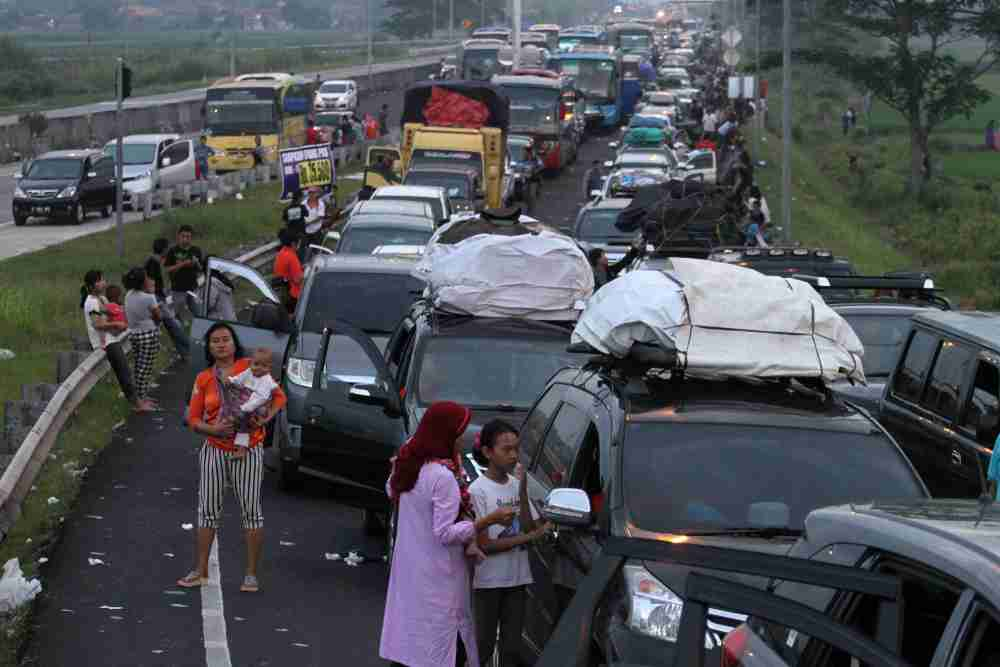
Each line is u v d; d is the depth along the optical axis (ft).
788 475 24.32
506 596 25.80
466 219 52.24
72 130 227.81
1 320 79.66
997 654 12.09
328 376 48.60
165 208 136.67
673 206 80.43
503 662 26.00
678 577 21.86
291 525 43.39
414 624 24.45
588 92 246.88
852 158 251.39
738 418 25.36
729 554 13.33
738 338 26.61
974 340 36.68
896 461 24.80
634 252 67.46
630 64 280.51
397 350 44.78
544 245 42.47
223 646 31.42
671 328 26.48
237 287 93.09
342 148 192.54
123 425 56.49
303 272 74.90
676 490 23.89
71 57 458.50
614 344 27.02
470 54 245.86
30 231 135.13
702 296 26.78
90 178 144.56
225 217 127.95
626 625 21.33
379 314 53.36
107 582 36.32
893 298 53.01
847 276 52.54
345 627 33.35
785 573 12.96
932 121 246.68
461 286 42.09
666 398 26.12
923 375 39.06
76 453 50.49
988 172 269.44
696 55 459.73
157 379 66.18
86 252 109.91
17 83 321.73
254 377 35.50
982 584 12.21
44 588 35.68
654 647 20.92
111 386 62.59
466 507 24.81
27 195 138.41
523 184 145.79
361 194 114.62
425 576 24.43
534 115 183.93
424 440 24.57
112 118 240.53
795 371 26.30
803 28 268.21
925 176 247.09
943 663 12.28
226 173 179.52
